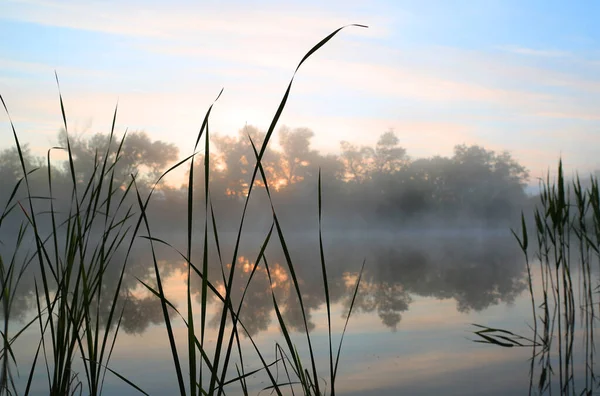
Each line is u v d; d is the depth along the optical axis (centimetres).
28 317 412
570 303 391
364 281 679
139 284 671
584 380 237
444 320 397
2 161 2019
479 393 221
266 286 642
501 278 688
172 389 229
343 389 228
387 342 326
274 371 260
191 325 105
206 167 98
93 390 128
